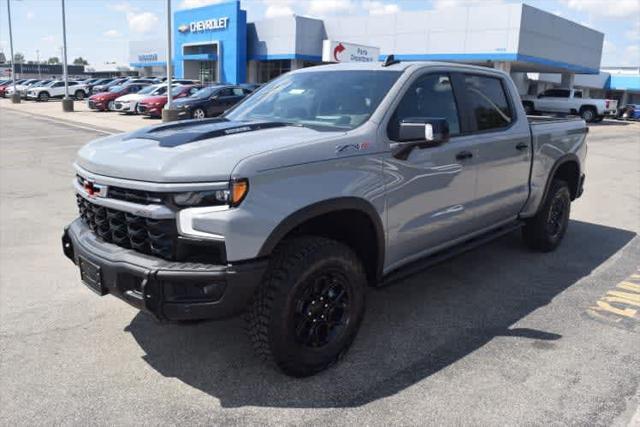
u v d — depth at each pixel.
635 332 4.15
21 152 13.57
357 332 3.67
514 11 28.31
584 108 33.19
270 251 3.04
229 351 3.75
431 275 5.31
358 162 3.47
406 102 3.94
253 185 2.96
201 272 2.90
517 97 5.25
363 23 34.56
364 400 3.21
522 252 6.08
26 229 6.70
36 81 50.09
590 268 5.60
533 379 3.46
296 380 3.41
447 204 4.28
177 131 3.70
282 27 36.22
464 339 3.99
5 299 4.57
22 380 3.38
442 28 31.09
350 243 3.79
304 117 4.05
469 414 3.09
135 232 3.13
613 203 9.05
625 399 3.25
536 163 5.39
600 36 38.03
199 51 42.53
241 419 3.02
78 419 3.01
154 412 3.08
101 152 3.44
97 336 3.96
